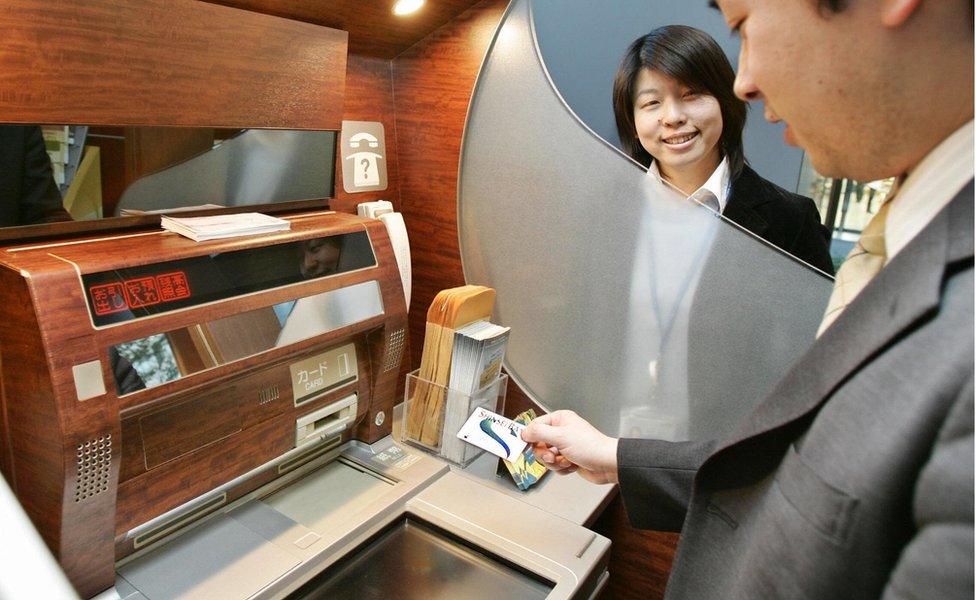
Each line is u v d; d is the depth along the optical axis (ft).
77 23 2.94
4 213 2.99
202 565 3.40
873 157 1.77
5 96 2.81
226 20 3.53
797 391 1.85
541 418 3.70
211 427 3.43
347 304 3.98
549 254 4.88
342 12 4.17
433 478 4.40
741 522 2.09
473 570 3.72
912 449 1.41
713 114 4.20
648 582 5.21
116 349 2.87
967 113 1.58
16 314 2.74
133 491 3.16
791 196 4.15
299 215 4.37
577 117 4.58
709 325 4.37
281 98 4.03
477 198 5.13
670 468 2.99
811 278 4.06
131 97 3.27
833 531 1.56
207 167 3.78
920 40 1.50
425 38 5.11
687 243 4.34
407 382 4.83
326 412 4.13
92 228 3.34
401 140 5.47
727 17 1.89
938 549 1.26
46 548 1.33
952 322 1.42
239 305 3.37
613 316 4.71
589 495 4.42
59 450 2.72
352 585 3.56
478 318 4.79
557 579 3.56
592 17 4.45
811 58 1.65
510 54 4.75
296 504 4.01
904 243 1.74
